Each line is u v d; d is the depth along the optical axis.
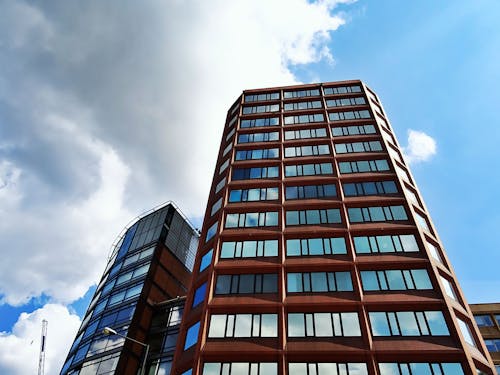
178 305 40.28
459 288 30.94
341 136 46.06
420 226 34.53
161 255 46.16
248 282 31.88
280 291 30.34
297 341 27.19
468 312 29.25
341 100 52.62
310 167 42.59
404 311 28.00
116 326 38.50
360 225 35.06
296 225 36.31
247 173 43.34
